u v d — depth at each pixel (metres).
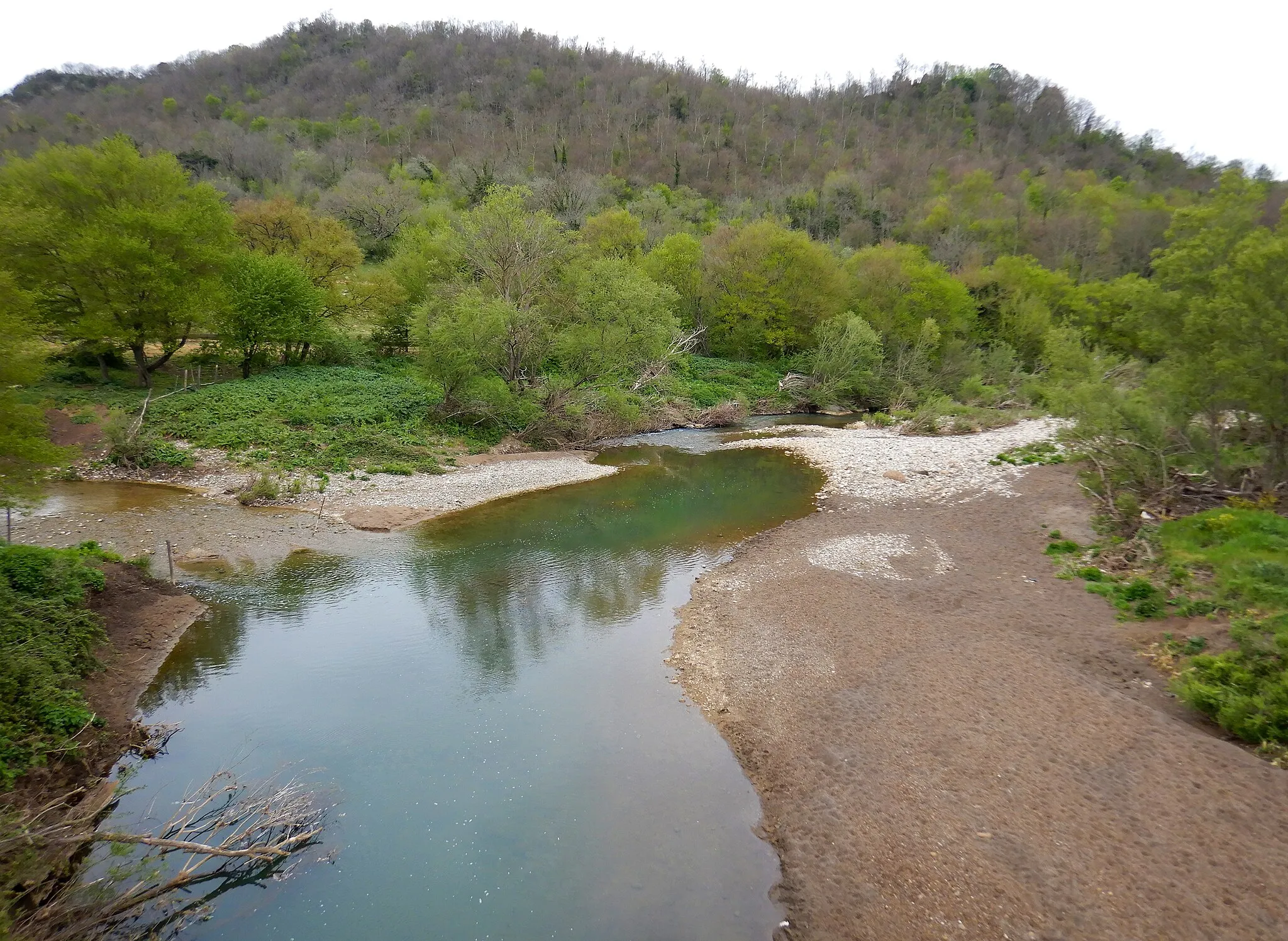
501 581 18.95
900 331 52.62
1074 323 51.06
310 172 80.44
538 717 12.87
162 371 36.78
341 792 10.84
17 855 8.32
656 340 37.88
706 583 18.72
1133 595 15.43
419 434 32.28
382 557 20.44
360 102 117.69
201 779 11.02
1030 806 9.65
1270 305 16.77
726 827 10.22
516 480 28.64
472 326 31.97
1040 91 138.25
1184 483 19.88
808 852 9.55
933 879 8.77
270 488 24.30
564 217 63.59
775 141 105.19
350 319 47.16
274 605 17.27
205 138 89.69
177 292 31.38
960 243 69.62
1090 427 20.59
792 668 14.07
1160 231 67.25
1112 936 7.75
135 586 16.80
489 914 8.75
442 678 14.16
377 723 12.61
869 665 13.73
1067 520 20.78
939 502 24.33
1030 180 96.19
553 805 10.62
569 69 130.25
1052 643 14.03
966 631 14.70
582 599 17.89
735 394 46.91
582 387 38.31
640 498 26.67
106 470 26.08
